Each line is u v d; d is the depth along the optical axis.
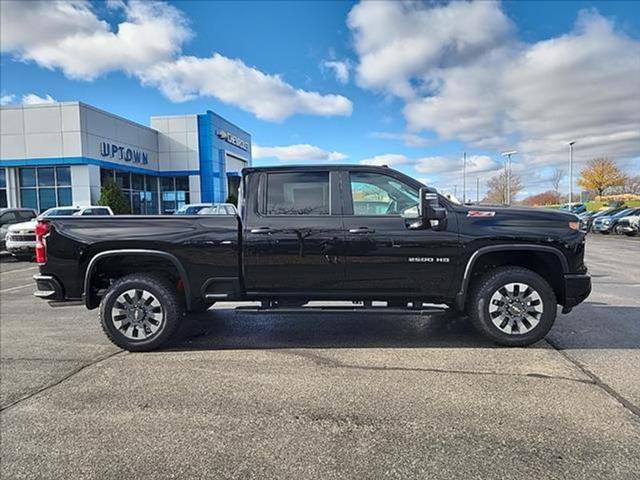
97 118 23.75
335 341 5.17
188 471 2.67
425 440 2.97
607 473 2.59
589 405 3.43
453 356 4.59
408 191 4.95
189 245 4.88
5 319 6.53
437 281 4.83
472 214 4.83
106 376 4.18
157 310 4.90
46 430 3.18
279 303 5.11
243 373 4.21
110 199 22.31
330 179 4.98
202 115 32.03
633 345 4.87
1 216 15.09
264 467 2.70
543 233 4.74
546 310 4.74
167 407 3.51
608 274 10.20
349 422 3.23
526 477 2.56
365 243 4.80
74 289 4.97
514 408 3.40
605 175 61.91
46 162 22.47
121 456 2.84
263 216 4.93
